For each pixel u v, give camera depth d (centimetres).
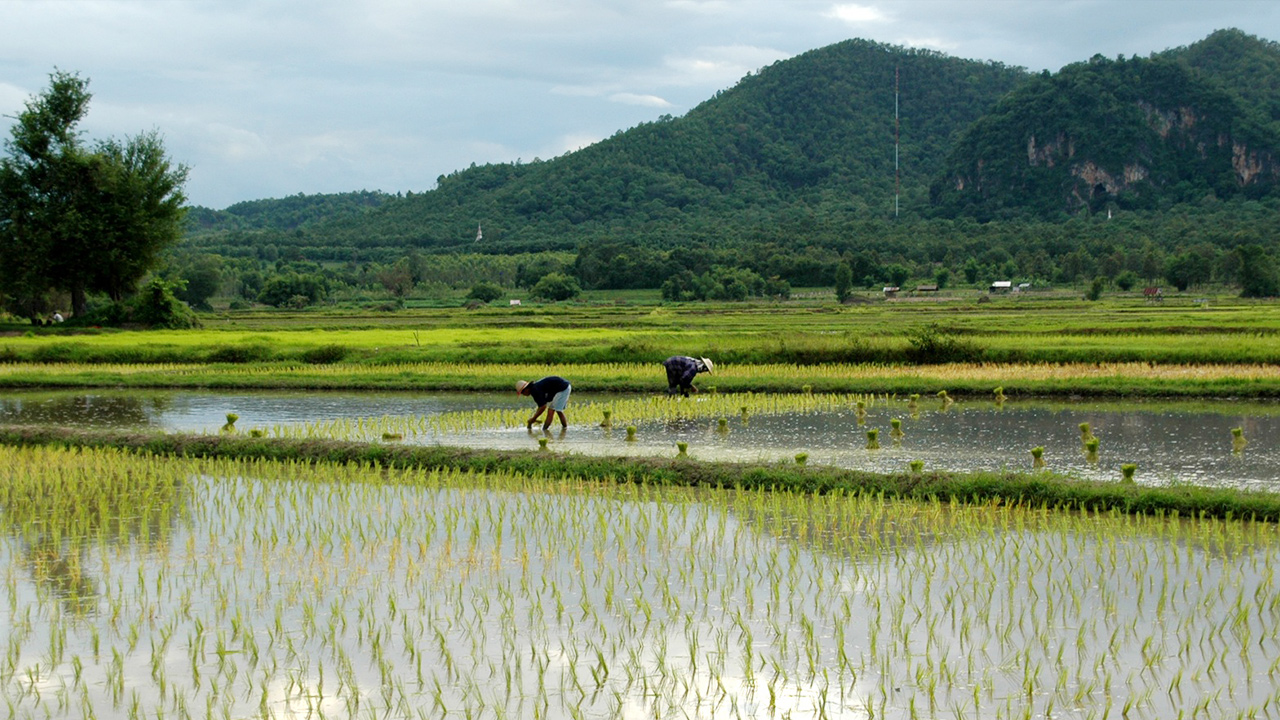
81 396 3031
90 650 973
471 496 1570
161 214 5906
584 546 1287
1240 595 1020
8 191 5512
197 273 10981
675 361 2744
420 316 7350
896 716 820
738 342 3691
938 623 1008
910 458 1836
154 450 1955
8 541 1330
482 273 15075
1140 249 13775
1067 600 1064
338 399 2922
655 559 1227
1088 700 841
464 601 1089
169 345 4056
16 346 4031
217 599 1104
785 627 1007
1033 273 12950
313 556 1253
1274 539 1259
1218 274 10969
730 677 896
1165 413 2412
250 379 3253
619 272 12825
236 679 905
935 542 1277
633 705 847
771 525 1367
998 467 1744
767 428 2214
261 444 1912
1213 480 1612
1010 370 3092
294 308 10888
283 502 1538
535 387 2162
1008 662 917
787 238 15650
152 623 1038
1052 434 2100
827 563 1198
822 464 1781
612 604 1075
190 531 1376
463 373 3359
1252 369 2983
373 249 19250
